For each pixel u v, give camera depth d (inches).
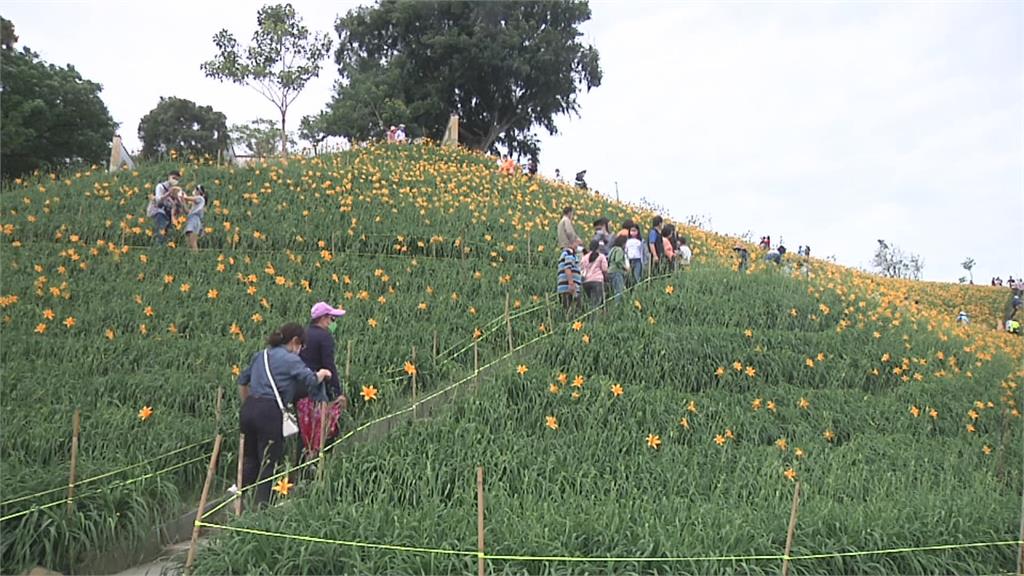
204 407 347.6
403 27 1535.4
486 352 452.1
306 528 249.3
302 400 314.7
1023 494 311.0
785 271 653.3
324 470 292.0
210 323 458.3
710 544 256.2
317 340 322.7
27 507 254.8
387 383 379.2
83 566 252.4
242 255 591.2
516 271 600.1
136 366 394.0
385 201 745.0
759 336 472.7
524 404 365.1
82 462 287.1
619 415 368.5
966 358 536.7
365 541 245.3
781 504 300.0
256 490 284.2
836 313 547.5
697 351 440.5
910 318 592.4
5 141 971.3
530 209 808.9
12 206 656.4
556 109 1672.0
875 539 271.3
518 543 245.0
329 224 670.5
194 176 774.5
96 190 714.8
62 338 425.4
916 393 447.2
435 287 547.8
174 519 280.1
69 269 539.2
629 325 461.1
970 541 283.6
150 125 1663.4
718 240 978.7
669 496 311.0
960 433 419.2
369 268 573.9
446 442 324.2
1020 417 437.1
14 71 1002.7
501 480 307.1
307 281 536.4
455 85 1578.5
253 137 1636.3
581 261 531.2
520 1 1553.9
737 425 378.9
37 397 342.6
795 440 378.6
